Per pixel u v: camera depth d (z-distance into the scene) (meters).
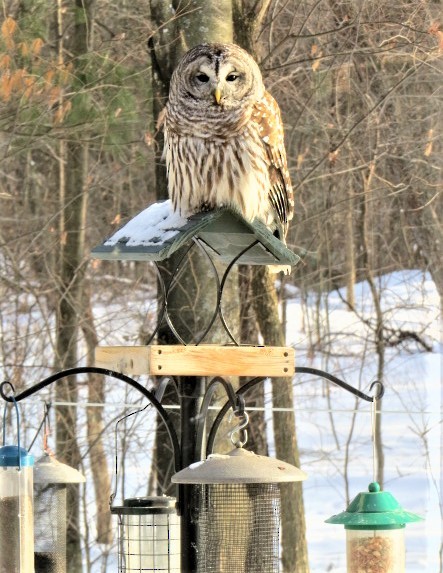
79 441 16.58
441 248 18.59
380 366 19.09
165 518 7.71
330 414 17.95
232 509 7.42
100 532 16.58
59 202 16.91
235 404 7.03
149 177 18.41
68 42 15.91
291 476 6.61
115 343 17.31
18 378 16.33
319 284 18.66
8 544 7.68
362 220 19.20
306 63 16.11
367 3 15.17
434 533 17.34
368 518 7.10
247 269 15.70
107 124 13.74
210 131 8.76
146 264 18.30
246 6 14.49
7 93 11.76
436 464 18.36
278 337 15.25
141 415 16.33
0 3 13.44
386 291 20.36
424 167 17.19
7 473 7.70
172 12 12.63
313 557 17.00
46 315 17.78
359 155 16.75
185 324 12.02
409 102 16.69
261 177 8.98
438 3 15.48
